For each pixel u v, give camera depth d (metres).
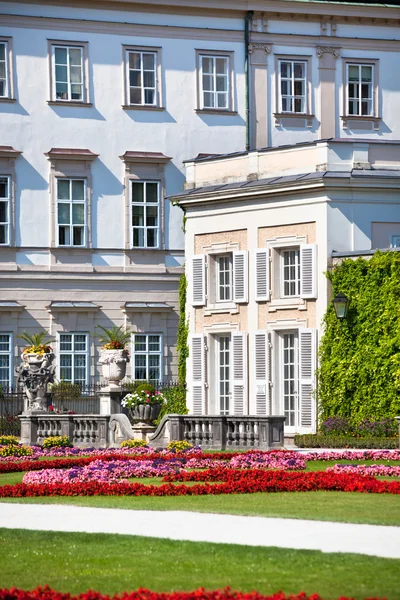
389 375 39.97
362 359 40.59
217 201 45.34
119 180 51.84
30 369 40.91
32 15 51.09
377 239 42.53
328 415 41.22
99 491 23.48
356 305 41.00
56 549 16.34
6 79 50.78
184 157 52.66
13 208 50.53
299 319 42.72
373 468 27.12
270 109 53.84
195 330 46.28
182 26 52.91
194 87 52.97
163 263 52.19
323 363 41.53
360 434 39.56
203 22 53.16
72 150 51.25
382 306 40.41
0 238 50.53
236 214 44.84
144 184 52.09
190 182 47.25
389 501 21.33
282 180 43.12
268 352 43.72
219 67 53.38
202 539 16.61
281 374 43.72
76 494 23.52
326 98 54.47
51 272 50.81
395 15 55.19
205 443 35.09
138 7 52.31
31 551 16.23
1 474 29.22
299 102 54.38
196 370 46.00
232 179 45.84
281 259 43.84
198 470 28.23
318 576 13.90
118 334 51.25
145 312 51.75
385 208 42.69
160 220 52.16
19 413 47.19
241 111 53.50
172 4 52.56
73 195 51.31
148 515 19.61
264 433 34.00
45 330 50.62
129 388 49.19
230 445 34.66
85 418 38.03
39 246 50.81
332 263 41.88
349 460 31.72
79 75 51.69
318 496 22.30
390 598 12.84
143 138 52.25
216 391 45.75
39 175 50.94
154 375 51.75
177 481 26.03
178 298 52.22
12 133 50.72
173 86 52.78
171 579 14.15
